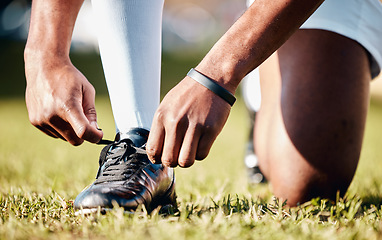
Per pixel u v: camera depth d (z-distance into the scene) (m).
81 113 1.24
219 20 22.34
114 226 1.18
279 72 1.84
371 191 2.00
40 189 1.92
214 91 1.11
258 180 2.39
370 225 1.27
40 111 1.29
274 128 1.80
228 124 6.04
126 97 1.48
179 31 19.75
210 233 1.13
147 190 1.40
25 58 1.38
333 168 1.71
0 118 6.17
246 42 1.12
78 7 1.43
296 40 1.80
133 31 1.47
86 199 1.33
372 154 3.36
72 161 3.11
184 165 1.12
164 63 12.85
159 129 1.14
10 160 3.05
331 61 1.73
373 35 1.79
